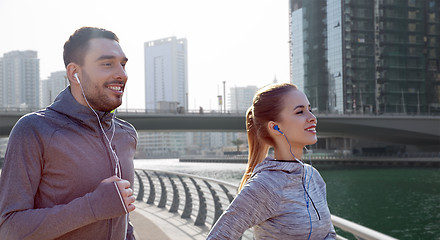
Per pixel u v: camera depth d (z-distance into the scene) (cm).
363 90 9794
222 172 6241
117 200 125
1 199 135
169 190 879
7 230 129
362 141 9612
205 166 8231
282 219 153
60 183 142
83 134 147
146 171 1041
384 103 9806
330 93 10169
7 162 136
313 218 155
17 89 16975
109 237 149
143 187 1071
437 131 6462
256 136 178
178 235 564
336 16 10025
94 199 125
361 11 9950
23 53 17262
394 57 9944
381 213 2358
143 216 731
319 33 10556
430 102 9950
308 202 156
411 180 4247
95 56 148
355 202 2791
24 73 17012
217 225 151
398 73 9919
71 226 125
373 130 6456
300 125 161
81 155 145
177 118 5166
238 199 151
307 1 10950
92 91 148
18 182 134
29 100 17012
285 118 162
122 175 161
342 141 10312
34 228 124
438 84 10056
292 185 155
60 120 145
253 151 180
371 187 3669
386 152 8694
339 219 224
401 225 2030
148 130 5519
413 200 2827
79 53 149
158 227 614
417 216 2245
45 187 142
